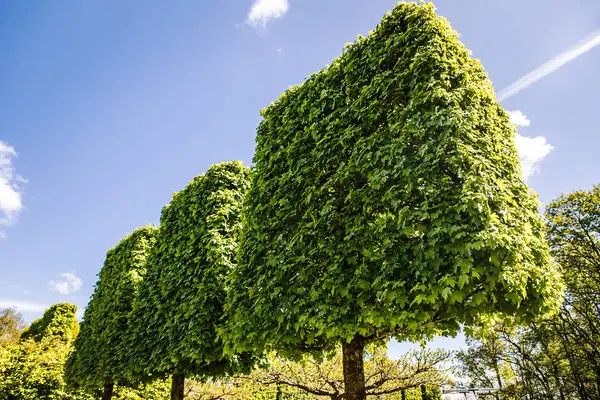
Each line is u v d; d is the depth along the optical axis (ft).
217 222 27.09
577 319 52.60
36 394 43.55
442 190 12.16
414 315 11.36
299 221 18.37
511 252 10.96
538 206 17.63
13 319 119.65
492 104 17.63
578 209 50.67
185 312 24.84
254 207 22.08
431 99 13.60
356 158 16.33
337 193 16.87
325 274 14.97
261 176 22.40
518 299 11.27
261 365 25.17
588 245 49.16
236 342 17.92
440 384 24.00
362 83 18.61
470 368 65.26
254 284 19.24
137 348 27.71
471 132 13.42
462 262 10.66
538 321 17.97
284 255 17.67
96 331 36.58
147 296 30.63
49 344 53.67
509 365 63.77
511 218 13.53
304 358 20.21
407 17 17.52
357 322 13.35
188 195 31.58
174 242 30.12
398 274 12.70
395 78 16.08
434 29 16.31
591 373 50.44
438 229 11.39
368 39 19.35
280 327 16.29
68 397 45.06
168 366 23.95
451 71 15.05
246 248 21.06
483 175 12.22
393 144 14.11
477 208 11.31
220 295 23.59
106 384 35.73
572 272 48.88
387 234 13.21
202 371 24.41
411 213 12.45
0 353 45.19
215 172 30.22
